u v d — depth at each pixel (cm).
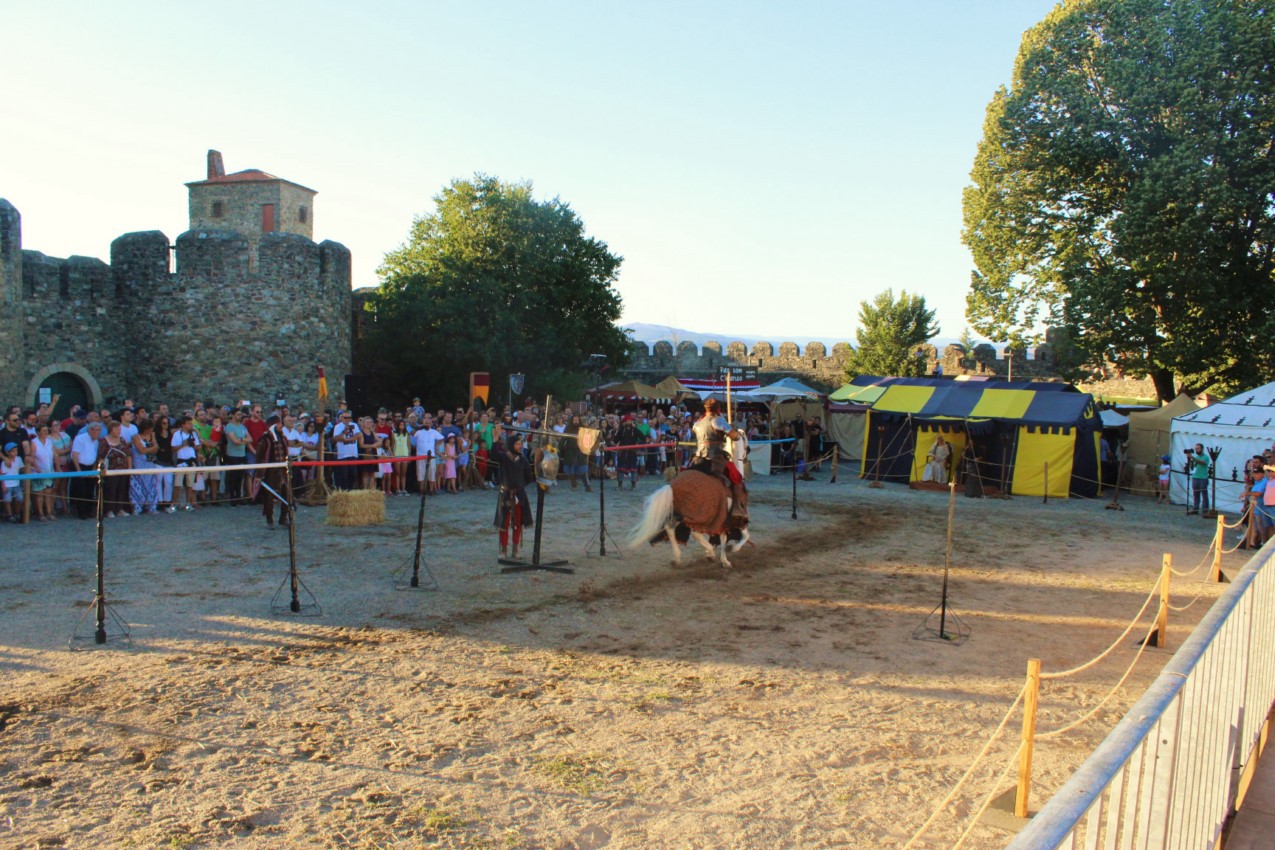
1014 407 2553
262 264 3044
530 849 519
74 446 1570
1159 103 3002
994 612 1116
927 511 2072
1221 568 1447
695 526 1262
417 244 3972
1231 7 2962
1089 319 3122
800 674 851
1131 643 999
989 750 686
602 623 1007
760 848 530
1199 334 3002
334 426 1919
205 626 945
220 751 640
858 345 5591
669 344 5081
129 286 2983
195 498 1761
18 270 2500
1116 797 350
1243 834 542
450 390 3544
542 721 713
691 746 674
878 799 598
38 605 999
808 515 1938
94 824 530
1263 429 2175
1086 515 2103
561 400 3506
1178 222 2912
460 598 1095
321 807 561
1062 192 3356
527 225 3778
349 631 945
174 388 2986
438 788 592
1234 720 559
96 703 722
